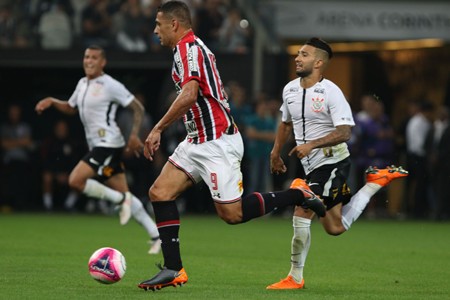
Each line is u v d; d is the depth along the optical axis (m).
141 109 43.53
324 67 29.78
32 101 79.75
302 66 29.64
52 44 72.88
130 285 29.11
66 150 75.00
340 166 30.41
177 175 28.00
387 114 84.06
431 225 65.56
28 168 76.94
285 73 73.12
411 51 83.12
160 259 37.78
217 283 30.20
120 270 27.41
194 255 40.19
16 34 73.00
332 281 31.55
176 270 27.64
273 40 72.88
